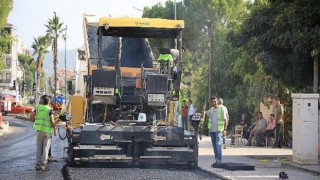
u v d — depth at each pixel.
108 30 15.65
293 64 16.78
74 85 17.58
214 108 14.43
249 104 29.08
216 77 36.91
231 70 34.62
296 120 14.28
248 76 29.38
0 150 19.50
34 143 23.02
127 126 13.74
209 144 22.88
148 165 14.01
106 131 13.52
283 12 16.06
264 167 13.92
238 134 22.58
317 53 15.60
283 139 21.66
